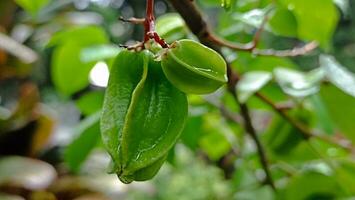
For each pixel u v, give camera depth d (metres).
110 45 0.57
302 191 0.55
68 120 1.15
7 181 0.86
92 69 0.58
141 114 0.28
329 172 0.55
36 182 0.87
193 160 0.81
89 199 0.88
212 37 0.41
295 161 0.59
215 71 0.29
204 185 0.76
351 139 0.53
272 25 0.50
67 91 0.59
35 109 0.97
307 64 1.10
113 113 0.29
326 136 0.57
